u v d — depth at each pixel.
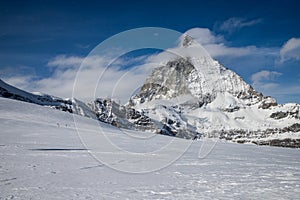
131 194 7.20
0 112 39.69
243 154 22.75
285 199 7.46
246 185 9.16
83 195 6.80
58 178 8.51
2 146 15.79
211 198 7.32
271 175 11.49
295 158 21.09
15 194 6.59
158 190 7.84
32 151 14.64
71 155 14.09
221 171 12.15
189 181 9.45
